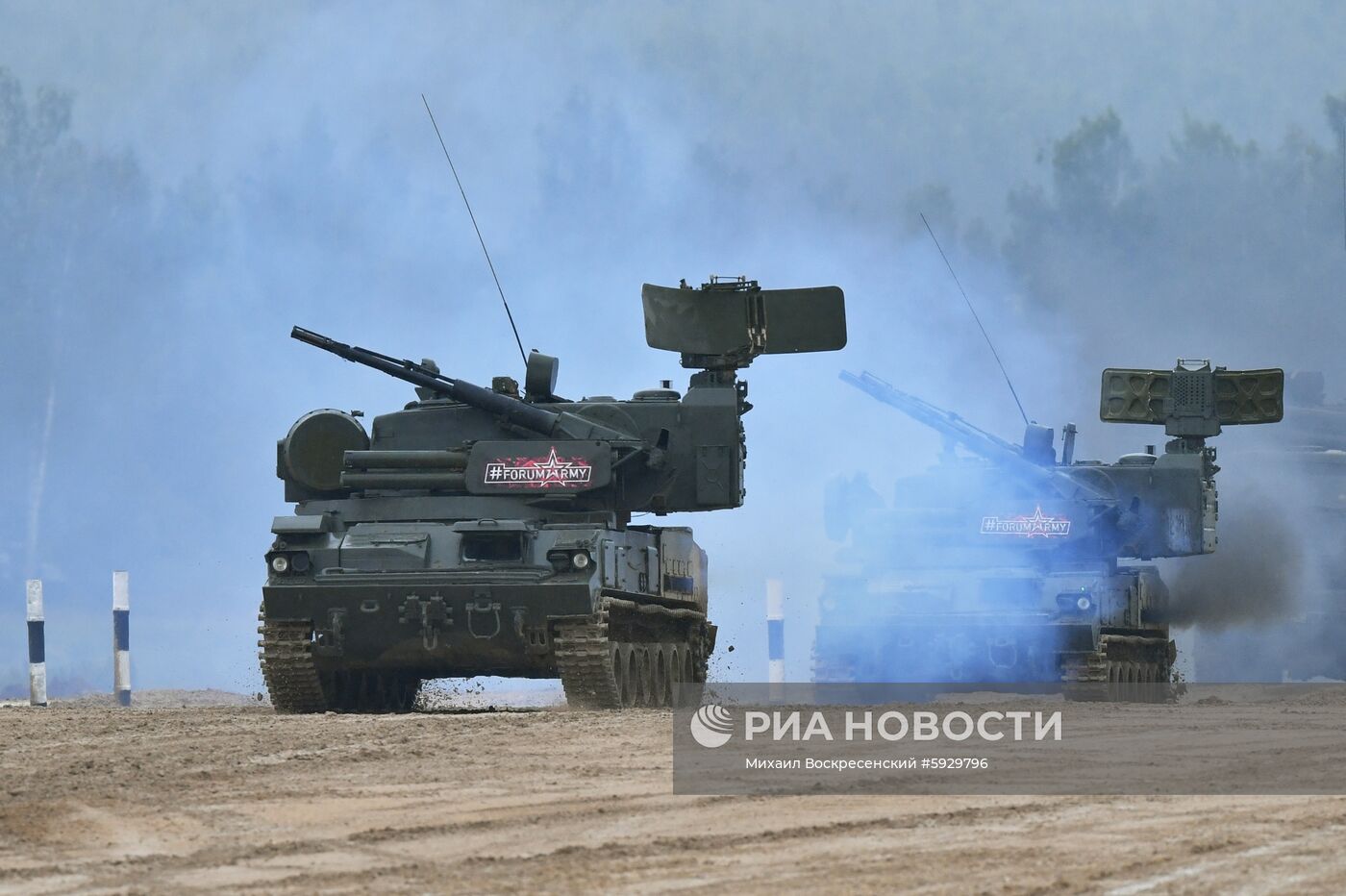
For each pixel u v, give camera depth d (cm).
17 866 5053
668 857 5144
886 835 5516
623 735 8694
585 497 12600
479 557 11650
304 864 5050
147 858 5172
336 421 12719
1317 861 5047
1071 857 5128
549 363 13288
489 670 12006
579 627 11356
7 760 7694
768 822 5794
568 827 5712
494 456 12375
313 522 11669
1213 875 4831
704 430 13162
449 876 4847
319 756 7719
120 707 12056
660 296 13438
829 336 13812
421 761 7550
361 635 11550
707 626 14325
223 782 6881
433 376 12838
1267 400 17200
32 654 12475
